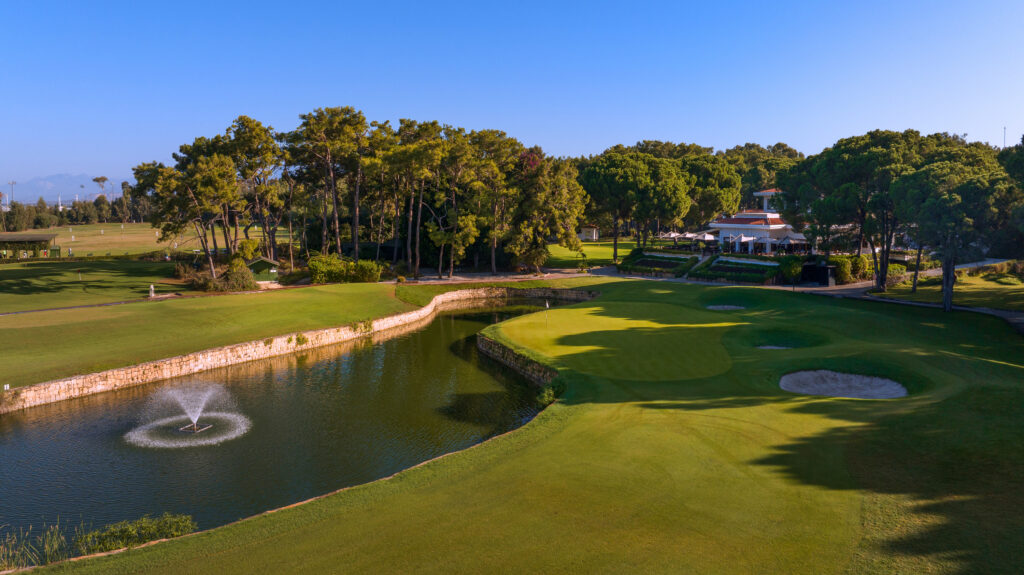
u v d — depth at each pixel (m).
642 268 89.75
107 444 27.73
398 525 16.12
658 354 38.34
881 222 64.19
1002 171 53.34
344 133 80.69
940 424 20.95
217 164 67.69
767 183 157.00
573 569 13.45
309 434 29.23
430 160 76.62
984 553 12.94
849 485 17.08
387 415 32.06
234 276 64.62
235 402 34.19
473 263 96.94
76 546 18.59
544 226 86.50
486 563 13.88
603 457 20.59
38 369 35.56
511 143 93.75
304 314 54.88
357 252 84.88
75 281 66.19
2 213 175.50
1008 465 17.09
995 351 37.69
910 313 51.66
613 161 104.62
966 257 50.38
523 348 42.19
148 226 186.25
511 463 20.53
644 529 15.20
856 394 28.72
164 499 22.36
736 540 14.41
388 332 55.62
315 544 15.29
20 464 25.50
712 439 21.83
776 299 60.56
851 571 12.80
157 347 41.84
